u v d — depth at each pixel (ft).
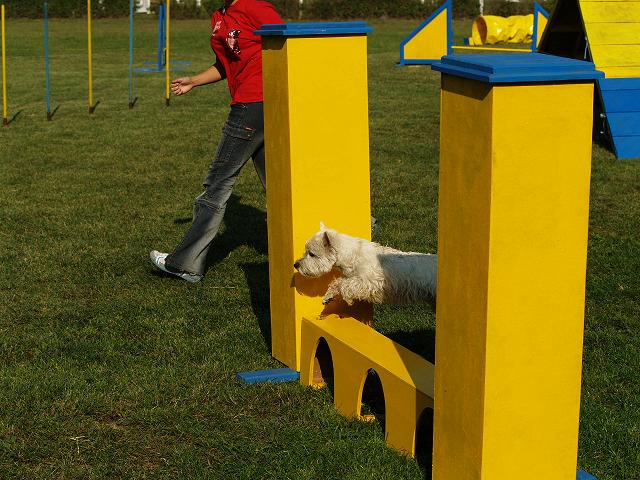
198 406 14.52
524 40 88.33
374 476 12.11
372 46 86.33
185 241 20.98
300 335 15.78
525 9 116.67
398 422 12.64
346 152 15.61
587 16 39.60
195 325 18.42
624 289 20.25
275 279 16.29
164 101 53.57
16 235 25.50
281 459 12.71
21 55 80.43
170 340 17.54
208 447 13.17
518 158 9.54
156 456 13.01
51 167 35.37
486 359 9.94
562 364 10.30
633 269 21.66
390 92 55.57
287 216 15.55
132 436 13.58
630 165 34.04
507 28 86.84
